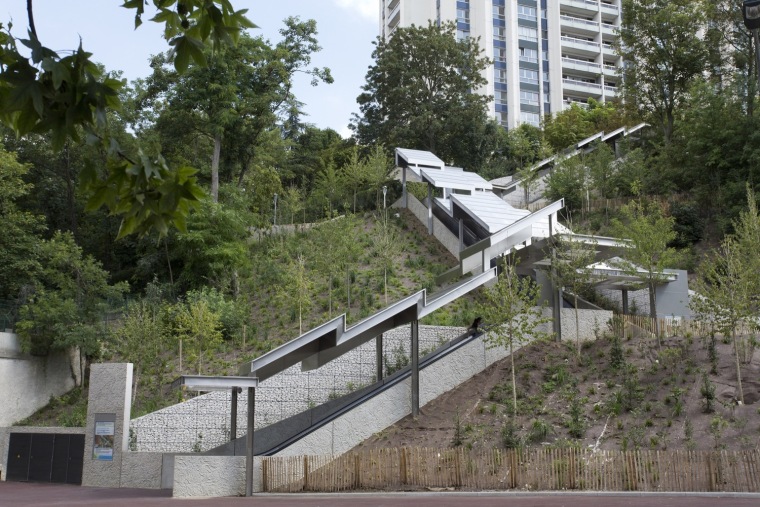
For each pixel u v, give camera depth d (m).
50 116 3.60
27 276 36.88
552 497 18.28
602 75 94.69
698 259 43.03
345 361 29.34
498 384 27.08
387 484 21.42
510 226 29.16
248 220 45.88
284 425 27.05
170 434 26.88
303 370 26.33
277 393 28.23
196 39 4.22
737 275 26.83
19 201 48.69
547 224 33.34
